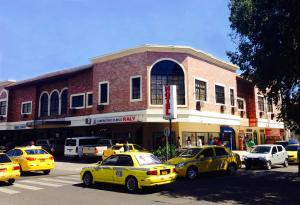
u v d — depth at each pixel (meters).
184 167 14.91
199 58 28.12
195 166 15.33
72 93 32.69
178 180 15.00
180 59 26.47
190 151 16.36
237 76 34.88
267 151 20.72
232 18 16.16
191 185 13.40
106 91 28.58
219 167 16.45
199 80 27.84
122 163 12.34
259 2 14.32
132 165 11.91
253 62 14.95
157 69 26.08
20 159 17.31
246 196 10.80
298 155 16.39
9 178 13.45
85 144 27.08
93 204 9.52
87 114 30.73
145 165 11.89
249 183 13.86
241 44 15.74
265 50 14.20
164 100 22.69
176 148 23.78
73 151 26.88
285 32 13.70
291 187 12.65
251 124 35.59
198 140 26.78
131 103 26.33
